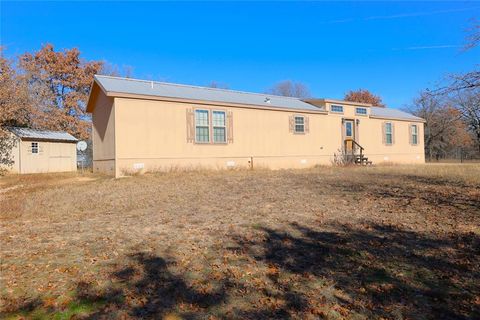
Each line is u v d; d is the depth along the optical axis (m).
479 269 3.97
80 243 5.37
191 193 9.78
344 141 22.16
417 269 4.04
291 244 5.05
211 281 3.89
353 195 8.75
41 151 21.55
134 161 14.58
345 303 3.34
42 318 3.20
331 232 5.56
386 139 24.45
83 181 13.93
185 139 15.88
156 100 15.12
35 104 25.00
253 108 18.05
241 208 7.55
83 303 3.46
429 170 16.09
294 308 3.27
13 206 8.57
